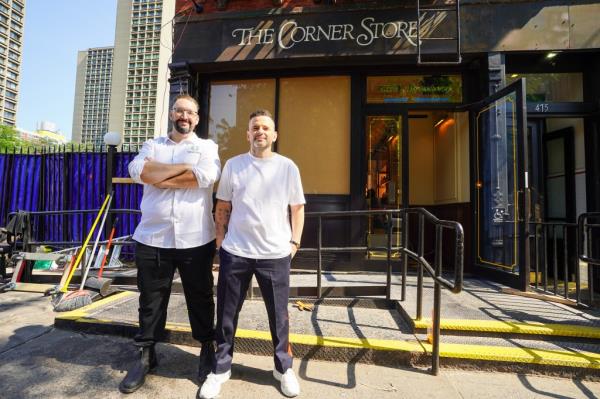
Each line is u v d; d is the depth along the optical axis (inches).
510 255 181.0
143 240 101.7
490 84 199.0
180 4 227.1
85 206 262.2
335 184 223.5
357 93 223.3
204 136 233.8
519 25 197.3
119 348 121.3
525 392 98.8
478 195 209.3
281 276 98.9
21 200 272.5
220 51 219.3
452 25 202.5
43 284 197.5
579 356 109.7
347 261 216.2
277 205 99.7
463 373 109.2
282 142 229.3
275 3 217.0
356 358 113.3
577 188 211.5
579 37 192.9
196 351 120.5
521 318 132.5
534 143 217.5
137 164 100.7
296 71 228.5
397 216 216.8
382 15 207.3
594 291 183.9
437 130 281.9
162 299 103.4
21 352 117.4
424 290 171.9
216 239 107.7
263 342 118.1
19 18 3287.4
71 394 94.1
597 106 194.4
